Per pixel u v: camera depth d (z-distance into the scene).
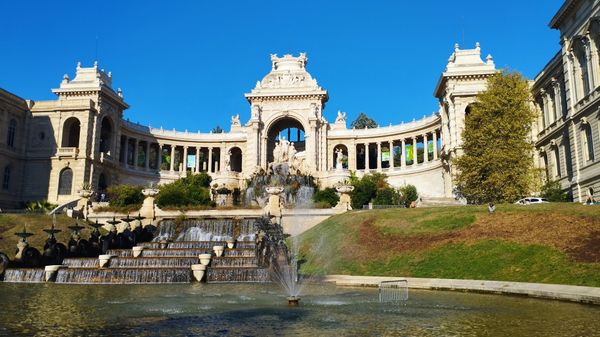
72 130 85.69
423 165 91.56
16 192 75.62
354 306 21.27
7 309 20.56
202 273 34.75
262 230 43.84
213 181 89.19
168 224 54.88
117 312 19.78
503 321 16.88
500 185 53.47
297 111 96.38
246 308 20.89
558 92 63.06
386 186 77.25
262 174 85.31
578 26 53.28
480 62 76.75
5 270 35.22
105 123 87.50
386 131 99.50
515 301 22.06
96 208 59.34
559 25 58.19
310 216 56.75
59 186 76.12
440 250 36.06
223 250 41.34
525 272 29.03
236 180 88.56
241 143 103.62
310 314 19.14
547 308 19.66
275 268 37.38
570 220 34.34
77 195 74.94
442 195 85.44
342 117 106.94
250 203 78.56
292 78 98.88
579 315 17.77
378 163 99.88
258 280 35.03
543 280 27.14
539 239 32.78
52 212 60.25
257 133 95.12
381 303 22.14
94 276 34.16
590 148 52.50
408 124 96.44
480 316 18.03
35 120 78.62
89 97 80.44
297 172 84.44
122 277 34.22
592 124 50.84
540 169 55.69
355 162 101.69
